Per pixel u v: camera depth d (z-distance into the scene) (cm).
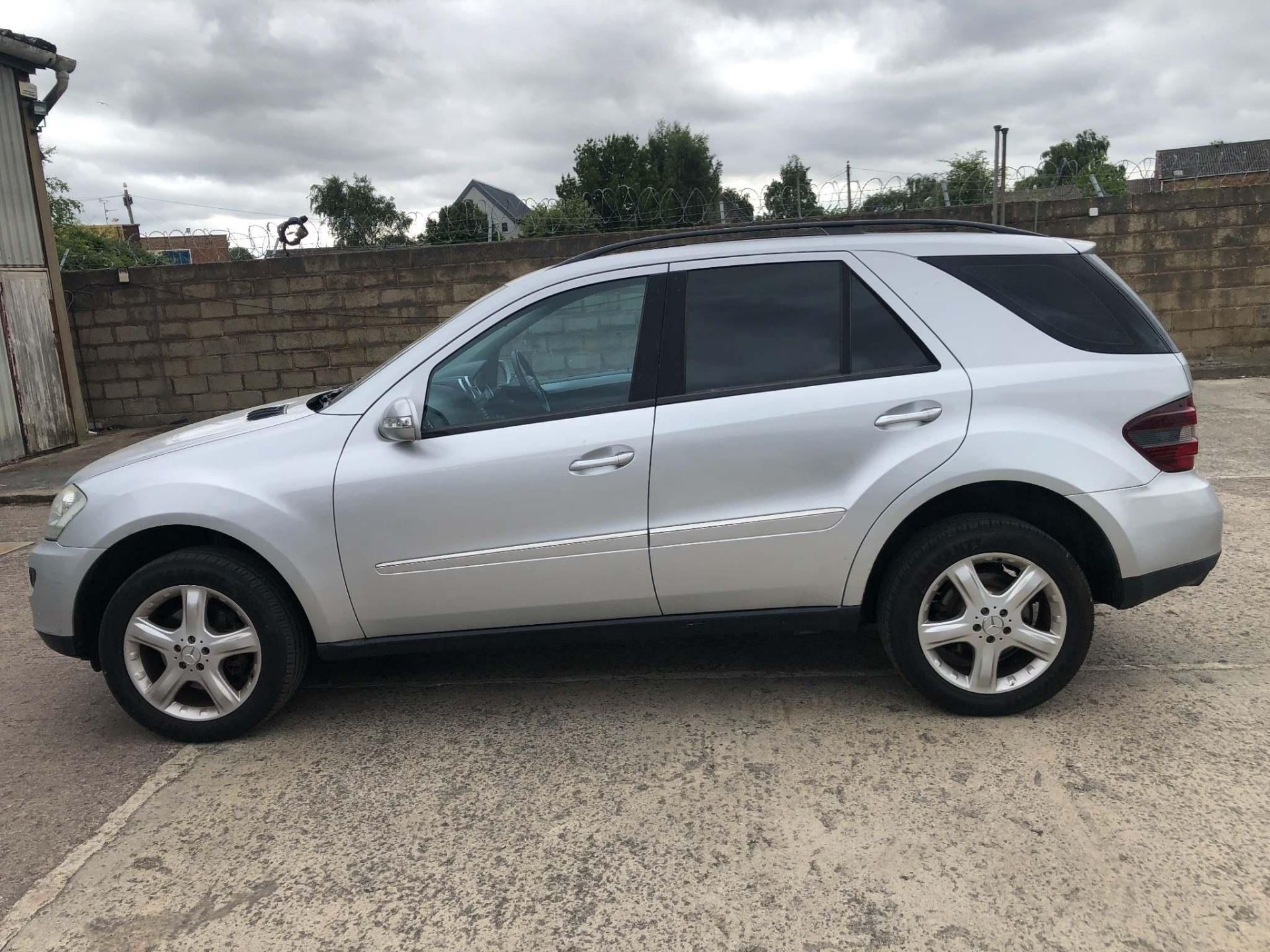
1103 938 229
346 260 1205
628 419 331
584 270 349
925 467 321
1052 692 336
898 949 229
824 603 340
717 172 4794
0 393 1038
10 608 551
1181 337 1212
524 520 332
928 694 339
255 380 1241
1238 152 2288
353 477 334
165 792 323
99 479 354
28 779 337
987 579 333
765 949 232
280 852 284
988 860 261
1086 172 1256
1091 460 320
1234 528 570
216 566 339
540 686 397
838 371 333
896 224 365
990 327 333
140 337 1235
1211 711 340
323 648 349
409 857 278
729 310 341
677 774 316
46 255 1117
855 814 286
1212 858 256
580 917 248
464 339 346
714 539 330
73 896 266
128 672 351
